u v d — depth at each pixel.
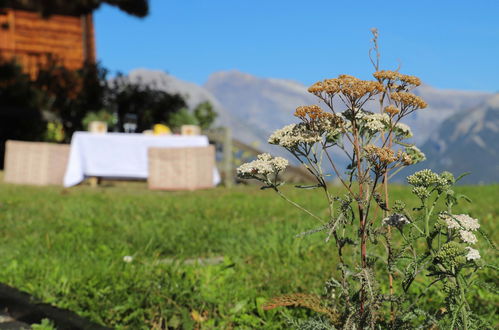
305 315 3.10
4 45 25.45
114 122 16.95
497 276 3.75
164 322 3.33
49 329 3.12
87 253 5.04
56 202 9.18
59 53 26.64
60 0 19.97
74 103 20.34
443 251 1.83
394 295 1.98
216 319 3.30
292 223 6.34
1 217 7.38
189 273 3.85
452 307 1.88
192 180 12.39
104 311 3.43
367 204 1.95
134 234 6.06
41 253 5.18
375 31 2.04
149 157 12.48
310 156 2.00
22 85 20.20
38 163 13.25
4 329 3.25
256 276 4.24
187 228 6.58
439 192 1.96
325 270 4.33
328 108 1.98
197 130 13.87
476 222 1.88
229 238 5.88
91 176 13.03
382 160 1.86
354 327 1.96
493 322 2.96
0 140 18.56
